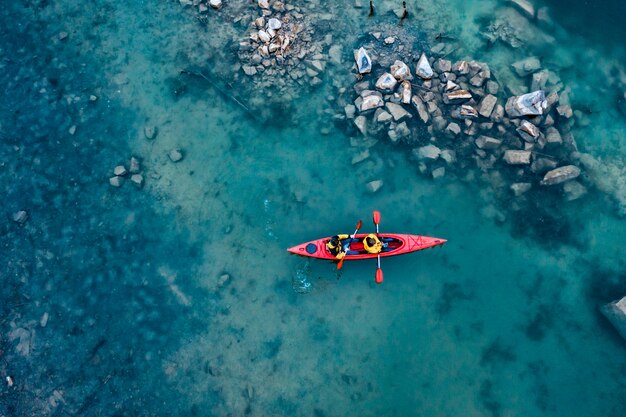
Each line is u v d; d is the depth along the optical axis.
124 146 14.80
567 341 13.03
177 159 14.53
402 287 13.52
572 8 16.17
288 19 15.50
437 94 14.73
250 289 13.59
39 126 15.05
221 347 13.16
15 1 16.28
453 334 13.17
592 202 13.95
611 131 14.69
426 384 12.84
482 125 14.33
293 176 14.47
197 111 15.07
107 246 13.96
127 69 15.58
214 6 15.76
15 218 14.12
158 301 13.53
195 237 14.04
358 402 12.73
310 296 13.52
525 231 13.79
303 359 13.05
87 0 16.22
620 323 12.55
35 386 12.88
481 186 14.10
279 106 14.91
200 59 15.49
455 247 13.76
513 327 13.18
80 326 13.33
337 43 15.41
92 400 12.77
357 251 13.22
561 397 12.62
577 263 13.55
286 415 12.62
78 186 14.48
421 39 15.53
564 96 14.78
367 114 14.48
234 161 14.63
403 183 14.27
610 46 15.75
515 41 15.64
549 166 13.95
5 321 13.36
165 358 13.08
